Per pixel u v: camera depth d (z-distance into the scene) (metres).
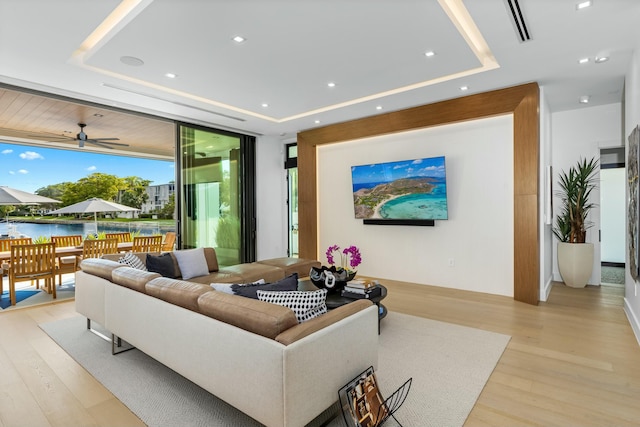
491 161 4.84
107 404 2.19
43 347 3.07
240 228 6.85
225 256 6.51
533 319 3.79
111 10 2.57
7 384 2.44
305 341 1.66
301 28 2.86
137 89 4.28
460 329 3.49
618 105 5.04
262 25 2.81
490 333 3.37
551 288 5.16
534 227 4.30
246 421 2.01
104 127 6.65
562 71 3.86
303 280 4.28
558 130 5.47
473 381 2.45
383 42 3.13
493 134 4.81
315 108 5.25
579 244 5.09
